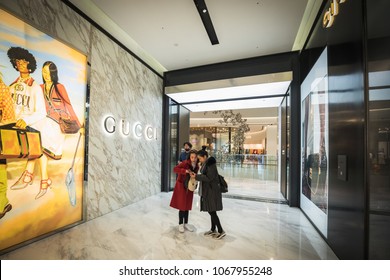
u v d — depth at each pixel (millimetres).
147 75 5340
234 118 11555
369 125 1812
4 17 2363
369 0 1855
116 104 4188
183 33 4039
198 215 3900
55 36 2943
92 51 3613
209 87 5172
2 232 2350
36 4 2717
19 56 2510
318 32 3299
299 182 4484
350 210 2105
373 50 1794
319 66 3221
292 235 3000
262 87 4926
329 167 2684
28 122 2605
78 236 2879
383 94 1701
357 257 1953
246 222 3537
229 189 6551
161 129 6047
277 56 4770
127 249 2531
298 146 4535
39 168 2738
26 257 2322
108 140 3957
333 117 2586
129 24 3762
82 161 3396
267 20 3588
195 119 13531
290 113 4617
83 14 3434
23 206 2553
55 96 2953
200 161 3094
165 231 3104
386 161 1687
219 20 3602
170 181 6227
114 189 4117
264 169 8625
